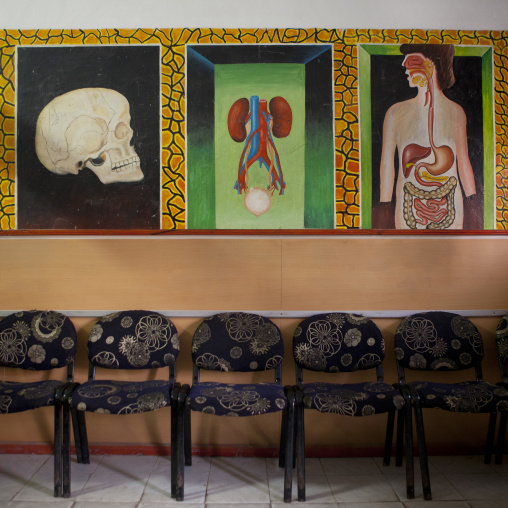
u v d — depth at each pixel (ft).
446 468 7.66
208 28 8.31
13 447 8.10
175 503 6.54
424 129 8.31
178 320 8.19
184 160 8.25
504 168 8.23
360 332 7.65
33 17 8.30
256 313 8.18
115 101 8.25
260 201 8.26
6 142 8.25
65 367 8.19
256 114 8.28
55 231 8.13
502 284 8.28
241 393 6.69
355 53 8.33
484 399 6.63
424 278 8.24
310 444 8.18
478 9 8.27
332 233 8.17
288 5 8.34
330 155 8.28
